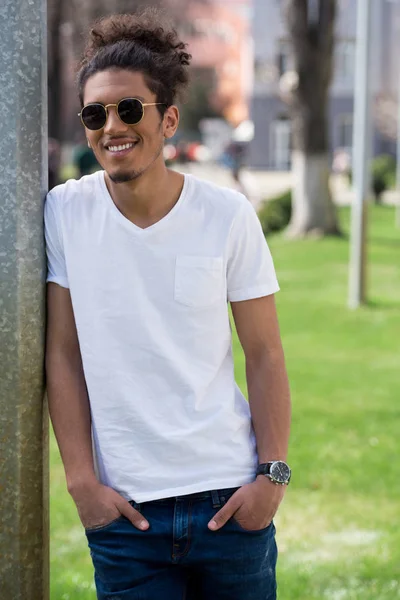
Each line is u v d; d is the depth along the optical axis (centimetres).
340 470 650
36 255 278
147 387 274
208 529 272
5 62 267
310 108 2264
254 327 289
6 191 271
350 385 905
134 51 271
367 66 1312
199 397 276
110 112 269
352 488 618
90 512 274
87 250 275
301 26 2228
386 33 4750
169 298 274
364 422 770
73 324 283
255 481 279
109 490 273
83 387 283
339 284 1575
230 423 280
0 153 270
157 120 272
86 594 449
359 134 1345
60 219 279
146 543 272
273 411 287
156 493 271
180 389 275
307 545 524
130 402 273
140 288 273
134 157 269
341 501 596
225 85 7738
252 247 285
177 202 277
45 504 293
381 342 1125
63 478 634
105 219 276
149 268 273
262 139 4994
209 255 277
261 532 279
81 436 279
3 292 275
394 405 827
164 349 273
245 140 5316
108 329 273
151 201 275
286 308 1351
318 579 473
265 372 290
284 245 2136
